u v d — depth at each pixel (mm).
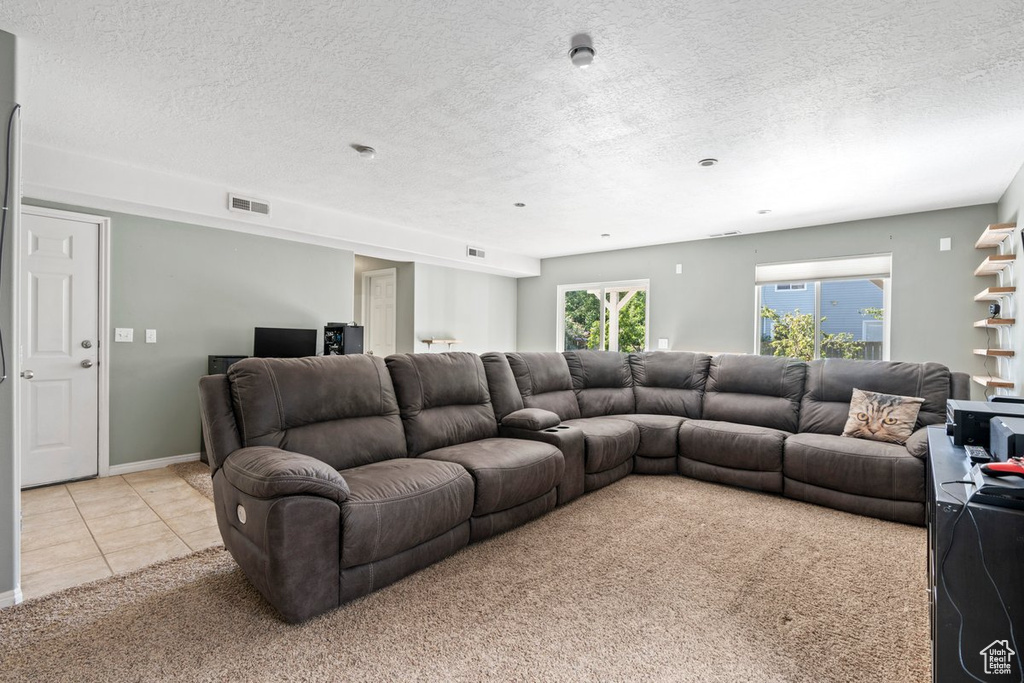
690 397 4297
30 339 3340
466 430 3010
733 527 2715
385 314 6852
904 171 3430
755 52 2012
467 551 2359
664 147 3057
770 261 5391
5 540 1829
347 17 1813
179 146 3100
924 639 1664
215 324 4262
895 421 3207
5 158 1862
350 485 1991
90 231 3596
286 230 4406
